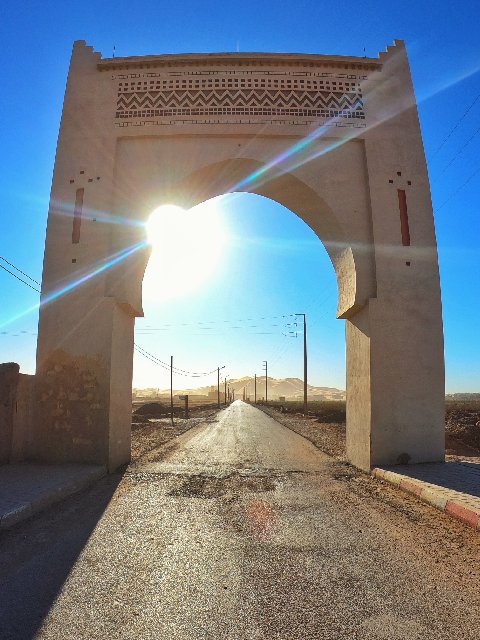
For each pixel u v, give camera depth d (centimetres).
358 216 1064
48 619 336
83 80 1126
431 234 1059
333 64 1120
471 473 865
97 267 1023
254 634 317
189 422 2889
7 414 934
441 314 1028
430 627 328
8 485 732
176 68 1117
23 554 472
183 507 671
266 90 1106
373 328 999
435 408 997
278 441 1623
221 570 432
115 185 1073
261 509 663
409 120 1111
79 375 983
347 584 401
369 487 824
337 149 1093
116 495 746
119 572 426
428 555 475
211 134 1084
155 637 312
